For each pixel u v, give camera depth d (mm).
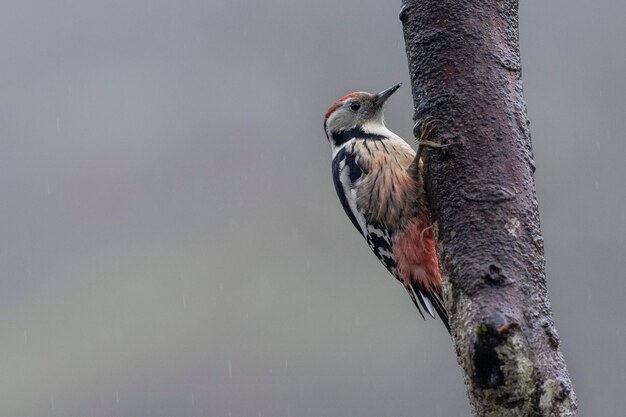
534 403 5691
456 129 6637
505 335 5793
